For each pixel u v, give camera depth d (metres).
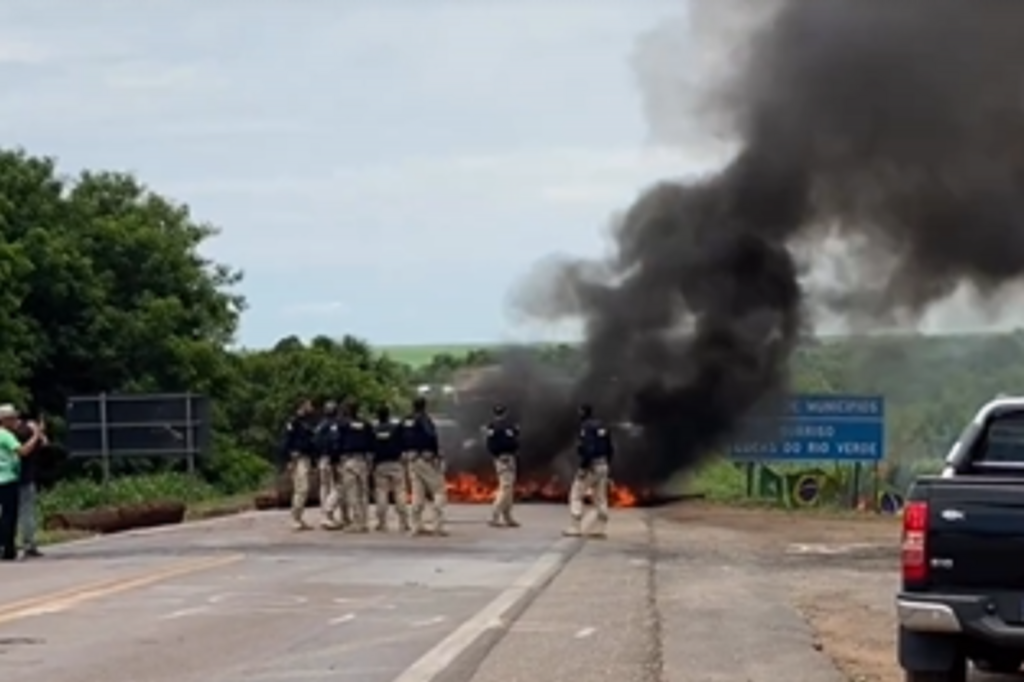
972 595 13.20
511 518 39.81
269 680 15.30
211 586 24.33
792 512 47.72
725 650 17.39
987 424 15.57
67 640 18.19
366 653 17.09
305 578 25.66
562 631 18.89
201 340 73.56
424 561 29.03
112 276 70.81
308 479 38.75
